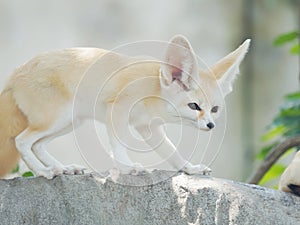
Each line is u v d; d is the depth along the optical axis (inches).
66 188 320.8
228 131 888.3
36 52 808.9
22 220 321.4
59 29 820.0
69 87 323.6
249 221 304.5
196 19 876.0
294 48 555.8
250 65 895.1
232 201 308.5
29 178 328.8
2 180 331.9
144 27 850.1
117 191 318.7
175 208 314.0
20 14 809.5
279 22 898.1
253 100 896.9
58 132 335.9
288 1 895.1
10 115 331.9
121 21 844.0
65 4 824.3
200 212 310.3
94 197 318.7
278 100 896.3
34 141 326.3
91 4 831.1
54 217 319.9
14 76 333.4
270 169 507.2
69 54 331.0
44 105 324.5
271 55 898.1
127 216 316.2
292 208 312.0
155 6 858.8
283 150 477.1
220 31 882.8
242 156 887.7
